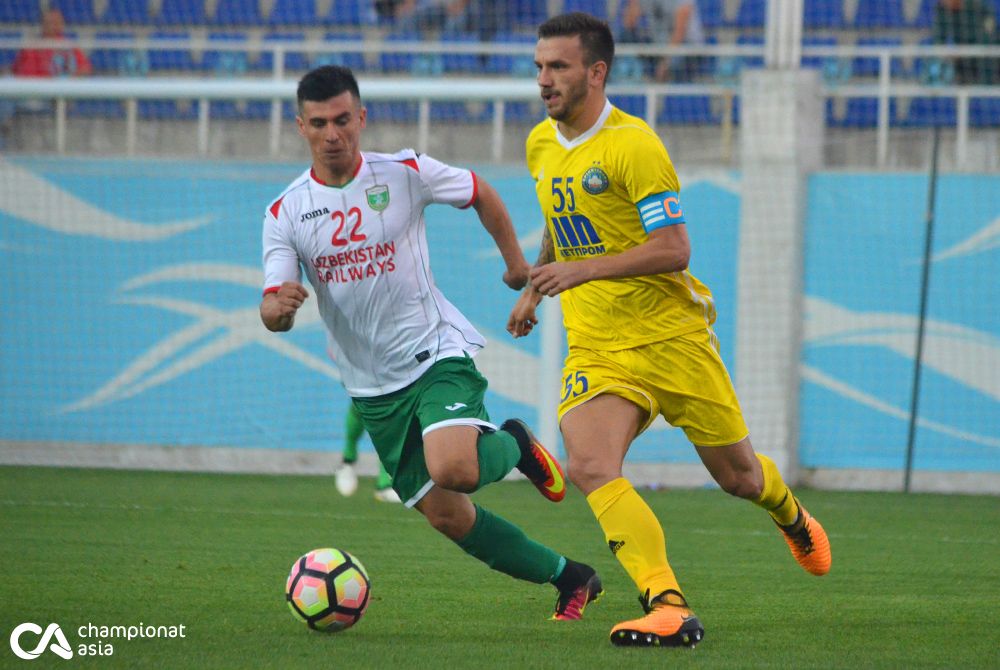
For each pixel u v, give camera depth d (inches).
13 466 1540.4
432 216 1534.2
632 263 593.3
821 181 1491.1
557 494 665.0
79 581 762.2
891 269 1476.4
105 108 1921.8
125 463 1561.3
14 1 2048.5
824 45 1980.8
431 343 637.3
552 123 652.7
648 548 604.7
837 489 1473.9
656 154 608.4
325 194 626.8
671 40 1859.0
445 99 1378.0
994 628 655.1
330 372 1545.3
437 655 560.4
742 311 1483.8
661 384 639.8
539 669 531.2
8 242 1574.8
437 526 647.8
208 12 2068.2
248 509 1175.0
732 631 639.8
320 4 2071.9
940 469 1461.6
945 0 1720.0
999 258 1450.5
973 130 1717.5
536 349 1520.7
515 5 2003.0
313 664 538.6
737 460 666.8
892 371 1476.4
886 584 817.5
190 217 1557.6
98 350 1567.4
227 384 1553.9
